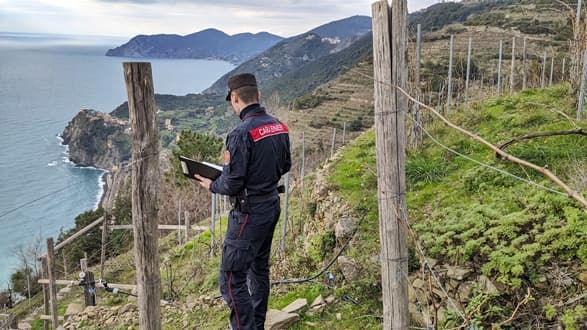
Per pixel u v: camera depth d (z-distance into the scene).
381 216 2.79
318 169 8.98
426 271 4.01
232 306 3.00
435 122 7.91
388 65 2.58
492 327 3.20
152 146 2.83
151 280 2.99
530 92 8.66
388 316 2.88
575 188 4.30
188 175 3.12
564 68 11.45
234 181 2.81
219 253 10.02
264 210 2.95
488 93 11.85
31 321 11.04
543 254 3.59
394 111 2.62
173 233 15.67
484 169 5.39
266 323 4.29
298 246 6.66
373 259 4.76
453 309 3.66
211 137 27.23
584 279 3.36
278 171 3.02
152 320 3.04
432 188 5.65
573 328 3.12
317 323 4.36
